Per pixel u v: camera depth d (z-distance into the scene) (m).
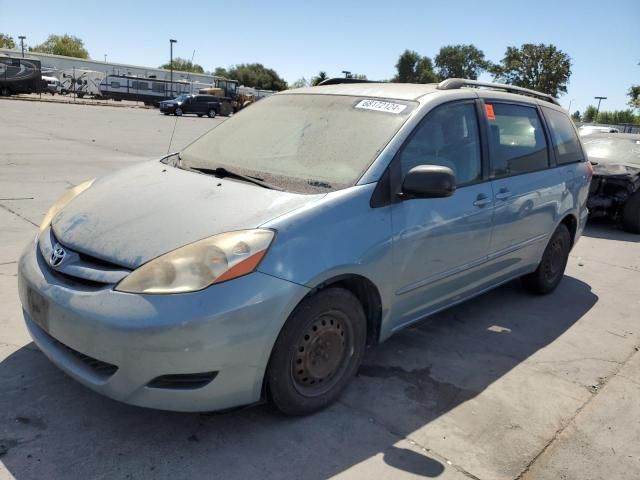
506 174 4.09
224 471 2.47
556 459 2.76
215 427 2.78
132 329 2.32
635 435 3.01
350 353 3.02
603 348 4.11
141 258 2.49
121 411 2.84
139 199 2.97
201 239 2.52
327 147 3.29
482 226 3.77
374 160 3.09
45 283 2.64
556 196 4.68
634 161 8.98
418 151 3.31
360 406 3.07
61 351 2.66
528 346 4.04
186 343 2.34
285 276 2.53
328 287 2.79
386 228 3.00
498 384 3.45
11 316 3.81
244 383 2.53
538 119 4.66
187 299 2.35
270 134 3.63
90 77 51.94
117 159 12.41
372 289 3.03
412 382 3.39
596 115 55.81
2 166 10.20
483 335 4.18
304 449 2.66
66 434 2.64
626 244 7.72
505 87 4.43
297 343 2.69
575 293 5.33
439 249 3.42
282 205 2.73
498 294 5.13
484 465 2.67
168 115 39.97
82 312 2.42
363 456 2.65
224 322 2.37
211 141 3.87
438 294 3.61
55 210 3.31
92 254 2.60
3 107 29.27
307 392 2.86
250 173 3.21
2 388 2.96
